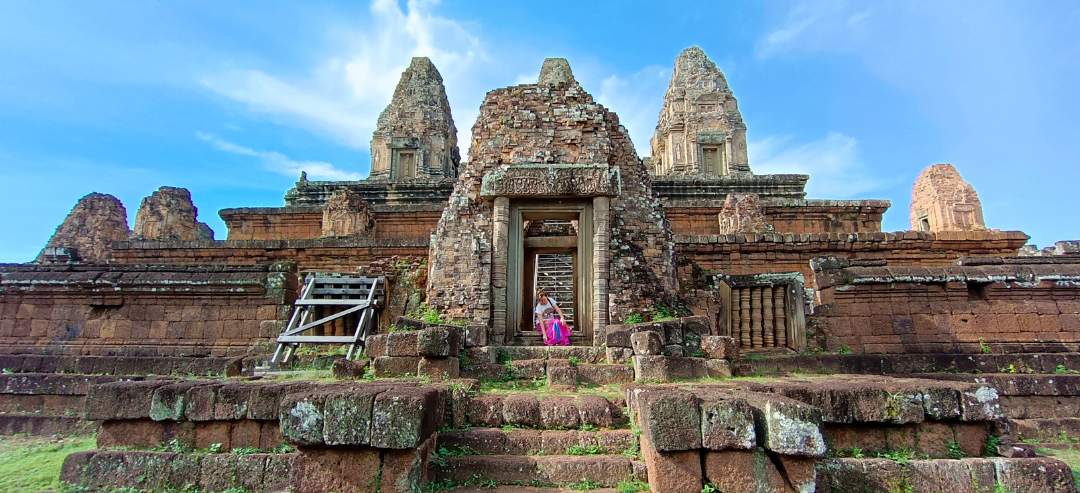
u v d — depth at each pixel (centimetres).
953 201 2242
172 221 2361
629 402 641
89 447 780
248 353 1117
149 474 588
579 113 1253
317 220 2306
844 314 1142
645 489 517
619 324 1023
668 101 3312
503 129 1248
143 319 1168
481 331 1005
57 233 2259
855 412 596
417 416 504
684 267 1343
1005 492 552
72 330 1168
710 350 892
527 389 800
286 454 586
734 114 3141
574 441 596
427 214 2188
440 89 3338
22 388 981
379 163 3256
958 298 1109
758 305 1280
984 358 1026
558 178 1158
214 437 608
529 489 538
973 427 600
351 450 510
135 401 614
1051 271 1080
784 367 1050
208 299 1168
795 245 1717
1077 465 723
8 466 682
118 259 1828
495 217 1161
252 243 1777
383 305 1200
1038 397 924
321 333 1187
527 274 1470
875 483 559
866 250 1711
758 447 496
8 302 1188
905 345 1099
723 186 2627
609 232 1159
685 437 489
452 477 553
